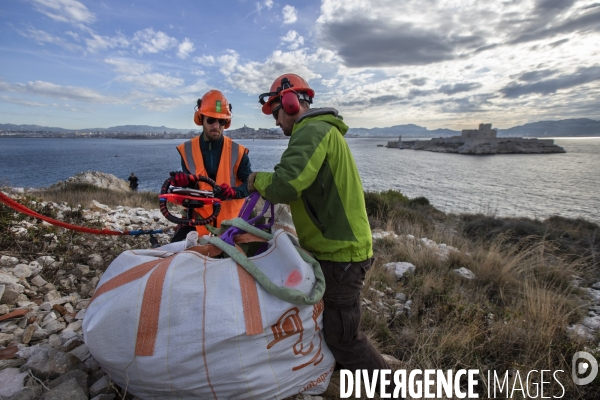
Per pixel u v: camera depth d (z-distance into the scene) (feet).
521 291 13.94
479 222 33.01
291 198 5.70
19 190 30.45
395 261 17.71
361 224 6.27
